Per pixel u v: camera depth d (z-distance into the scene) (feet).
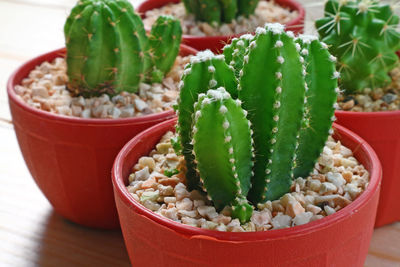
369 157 0.97
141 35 1.17
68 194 1.12
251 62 0.87
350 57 1.14
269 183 0.94
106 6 1.11
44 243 1.15
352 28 1.13
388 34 1.14
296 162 0.97
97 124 1.04
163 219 0.85
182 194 0.95
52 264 1.11
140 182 0.98
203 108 0.84
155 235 0.87
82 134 1.05
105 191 1.10
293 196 0.94
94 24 1.10
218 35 1.40
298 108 0.89
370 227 0.90
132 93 1.19
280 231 0.83
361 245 0.90
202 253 0.84
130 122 1.05
